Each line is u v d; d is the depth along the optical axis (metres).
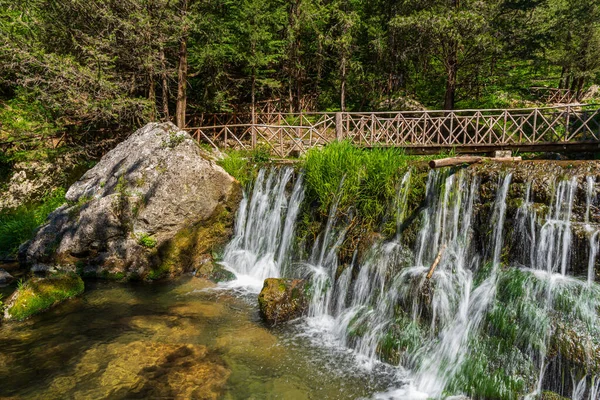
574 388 4.00
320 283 6.64
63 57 10.65
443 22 13.24
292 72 19.70
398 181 6.85
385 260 6.20
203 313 6.34
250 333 5.71
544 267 5.17
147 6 11.34
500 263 5.48
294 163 8.88
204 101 16.47
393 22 14.34
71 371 4.65
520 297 4.77
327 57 20.28
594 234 4.75
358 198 7.13
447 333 4.98
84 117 12.45
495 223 5.64
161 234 8.02
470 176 6.03
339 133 11.75
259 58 15.30
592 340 4.09
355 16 18.08
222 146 13.16
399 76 21.23
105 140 12.88
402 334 5.23
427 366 4.76
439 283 5.39
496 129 15.70
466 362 4.57
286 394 4.38
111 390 4.30
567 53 16.73
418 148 11.35
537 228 5.26
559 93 19.33
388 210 6.80
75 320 6.04
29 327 5.80
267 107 20.17
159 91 16.75
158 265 7.84
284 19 17.62
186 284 7.63
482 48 14.15
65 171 12.38
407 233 6.40
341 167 7.48
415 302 5.43
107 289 7.30
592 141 9.75
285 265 7.85
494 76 19.39
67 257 7.88
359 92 21.44
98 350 5.13
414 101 19.94
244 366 4.89
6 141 12.33
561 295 4.54
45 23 10.84
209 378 4.57
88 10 10.79
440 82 20.61
